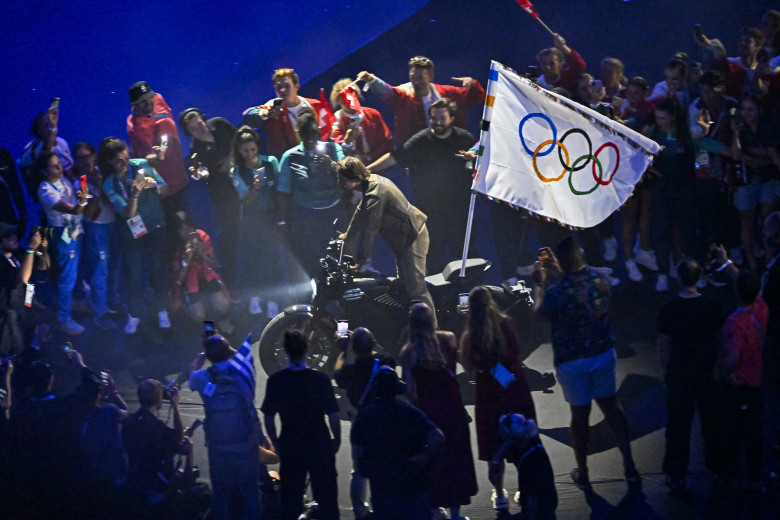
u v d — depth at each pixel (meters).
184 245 26.09
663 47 37.72
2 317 22.98
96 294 26.66
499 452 16.25
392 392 15.44
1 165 26.70
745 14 39.16
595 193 21.58
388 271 28.72
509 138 21.30
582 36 39.38
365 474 15.58
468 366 17.84
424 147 26.14
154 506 18.38
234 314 27.14
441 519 17.23
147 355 25.44
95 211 26.02
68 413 19.27
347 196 26.58
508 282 26.62
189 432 18.98
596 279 18.11
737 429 17.56
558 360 18.19
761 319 17.67
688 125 25.56
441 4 42.69
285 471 16.64
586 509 17.67
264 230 26.80
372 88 28.19
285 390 16.42
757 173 25.89
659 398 21.58
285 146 27.58
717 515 17.17
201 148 26.53
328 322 22.81
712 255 20.34
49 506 18.33
